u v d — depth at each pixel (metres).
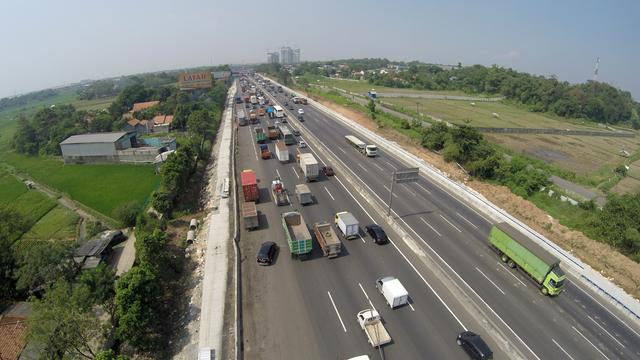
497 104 175.25
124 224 47.66
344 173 59.50
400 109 130.25
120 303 25.89
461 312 28.89
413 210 46.75
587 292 32.16
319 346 25.53
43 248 33.16
